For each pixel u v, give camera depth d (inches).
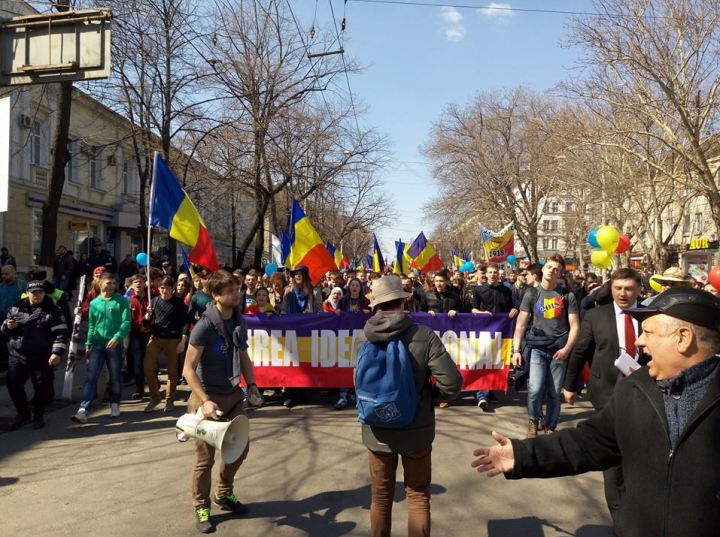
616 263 983.6
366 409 127.0
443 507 173.2
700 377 73.9
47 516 164.2
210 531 154.6
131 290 326.6
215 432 141.2
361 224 1273.4
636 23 606.5
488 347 301.1
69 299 733.9
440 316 303.3
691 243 1243.2
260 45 632.4
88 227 1056.2
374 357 129.0
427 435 131.0
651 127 796.0
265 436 244.8
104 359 276.8
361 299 350.9
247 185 638.5
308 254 361.1
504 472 88.6
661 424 74.4
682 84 605.6
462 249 2021.4
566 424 269.7
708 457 70.0
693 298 75.4
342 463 210.1
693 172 797.9
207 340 162.6
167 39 573.0
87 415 260.4
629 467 77.9
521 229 1358.3
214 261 320.5
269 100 624.7
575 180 961.5
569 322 236.8
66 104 455.5
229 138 625.0
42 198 936.9
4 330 254.8
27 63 269.1
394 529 157.8
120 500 175.6
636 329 160.7
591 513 170.1
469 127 1334.9
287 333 305.7
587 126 871.1
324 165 713.6
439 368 127.7
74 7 429.1
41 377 255.6
